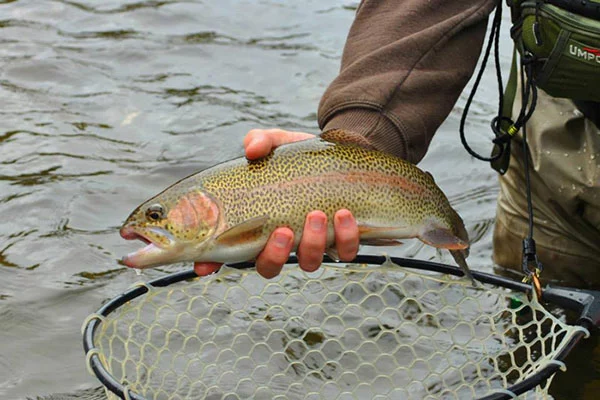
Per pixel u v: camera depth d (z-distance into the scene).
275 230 2.64
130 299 2.94
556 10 3.17
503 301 3.97
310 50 7.22
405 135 3.14
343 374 3.46
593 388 3.47
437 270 3.14
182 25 7.66
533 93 3.25
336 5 8.19
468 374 3.52
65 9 7.97
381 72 3.21
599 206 3.95
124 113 6.12
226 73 6.79
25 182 5.18
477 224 4.86
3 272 4.32
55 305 4.07
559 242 4.20
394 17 3.34
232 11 7.97
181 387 3.42
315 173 2.69
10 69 6.70
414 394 3.41
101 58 6.98
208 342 3.37
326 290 3.79
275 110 6.21
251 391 3.42
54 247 4.55
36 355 3.71
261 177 2.66
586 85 3.26
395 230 2.79
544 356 2.99
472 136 5.85
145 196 5.11
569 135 3.99
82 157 5.51
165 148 5.66
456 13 3.36
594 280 4.21
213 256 2.66
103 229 4.76
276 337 3.75
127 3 8.10
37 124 5.91
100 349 2.82
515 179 4.25
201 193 2.62
